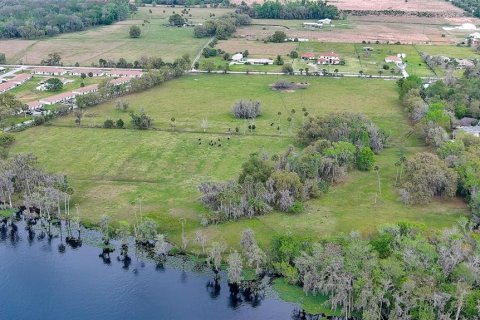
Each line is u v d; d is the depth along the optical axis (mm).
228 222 187125
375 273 140000
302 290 155250
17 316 148625
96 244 180500
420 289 133500
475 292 133500
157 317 148250
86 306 152375
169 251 174500
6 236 185625
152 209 196500
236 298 155250
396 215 189875
